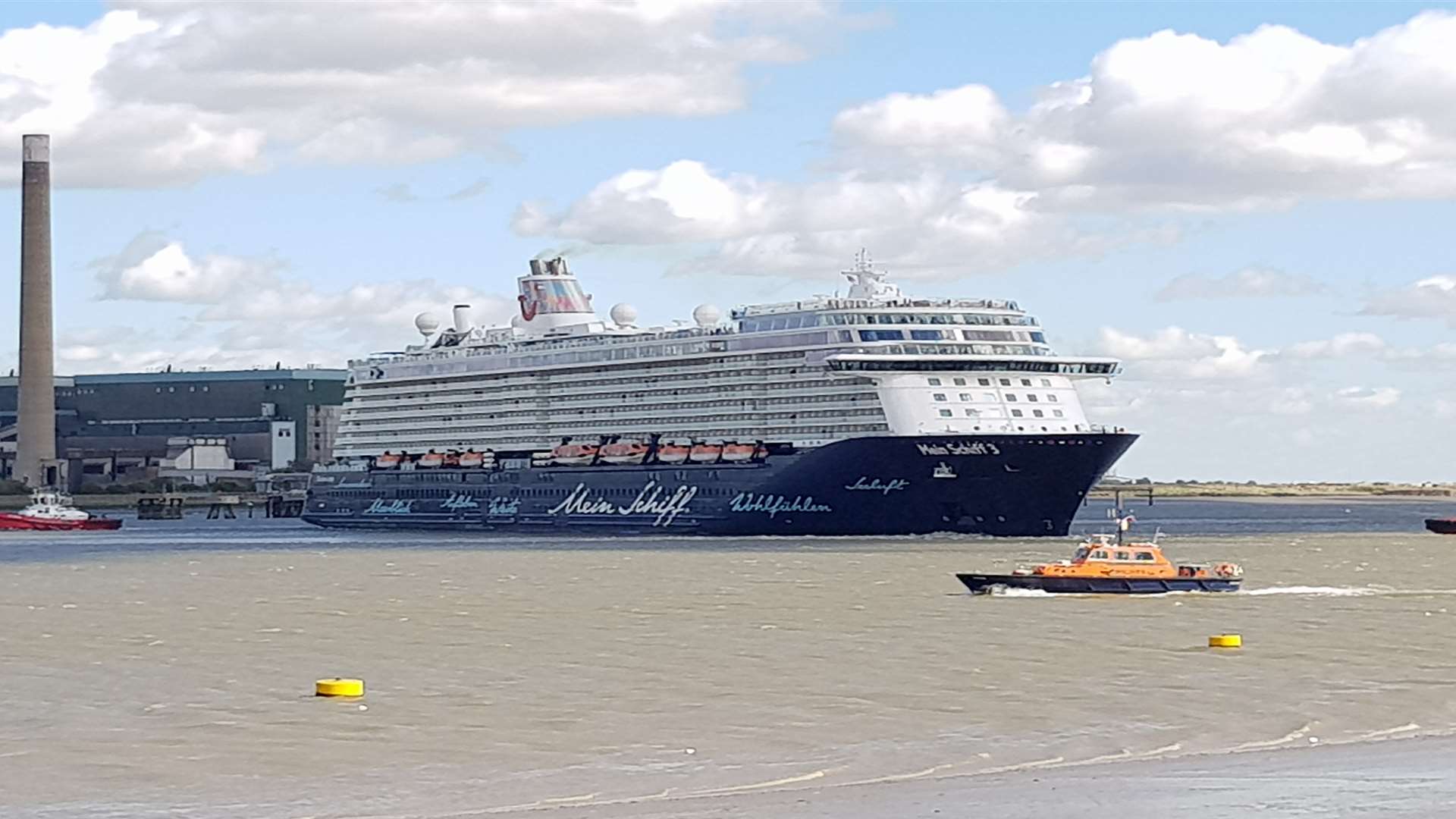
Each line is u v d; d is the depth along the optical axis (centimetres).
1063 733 5928
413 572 14350
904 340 17988
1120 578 11000
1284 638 8525
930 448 17588
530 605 10806
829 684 7075
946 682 7094
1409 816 4422
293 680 7394
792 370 18538
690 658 7956
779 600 10888
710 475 19238
